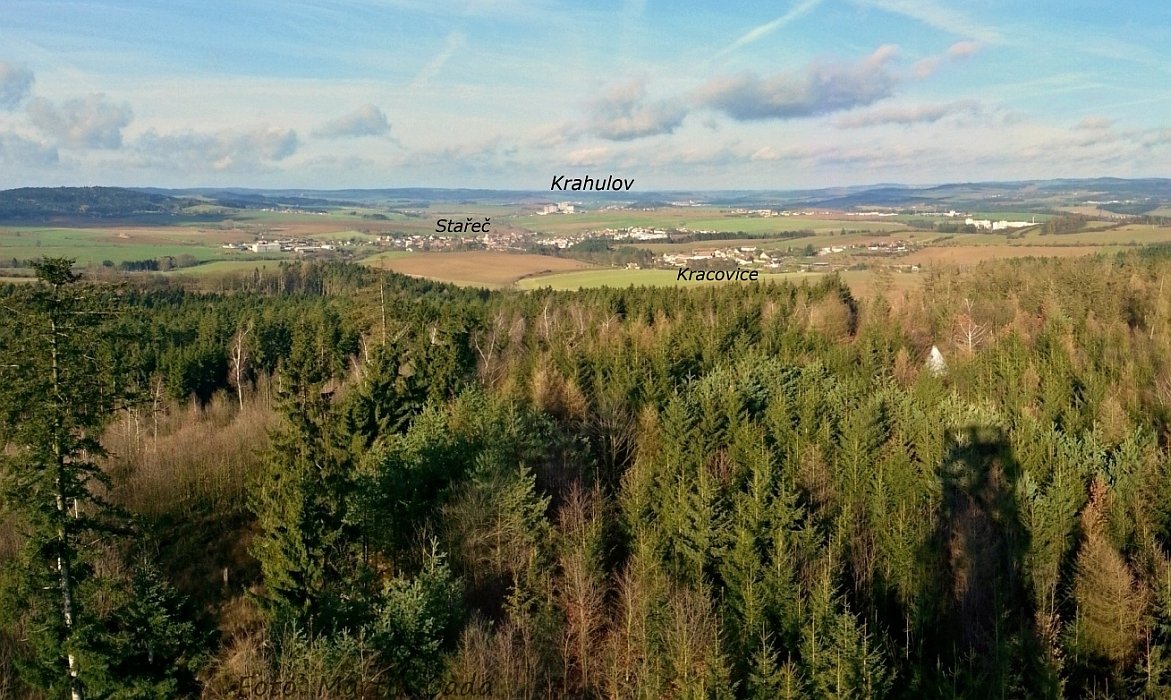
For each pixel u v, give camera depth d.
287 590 35.75
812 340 91.62
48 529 28.78
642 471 49.38
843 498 49.53
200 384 88.56
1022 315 99.50
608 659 36.34
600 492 49.72
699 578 39.53
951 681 37.53
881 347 86.62
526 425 52.16
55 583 29.36
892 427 60.56
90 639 29.83
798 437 55.62
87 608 31.44
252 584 45.12
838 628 34.03
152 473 53.16
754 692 34.06
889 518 45.28
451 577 40.22
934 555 43.84
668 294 115.62
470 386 64.25
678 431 57.09
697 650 33.47
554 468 50.31
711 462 55.09
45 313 28.05
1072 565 43.31
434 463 47.59
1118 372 71.75
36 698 33.91
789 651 34.94
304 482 36.31
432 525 44.56
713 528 43.59
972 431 57.53
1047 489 47.25
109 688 29.98
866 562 44.19
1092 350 77.88
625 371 71.00
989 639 39.94
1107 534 45.34
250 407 77.38
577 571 38.53
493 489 43.88
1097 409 63.62
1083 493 47.91
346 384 76.69
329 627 34.97
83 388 29.58
